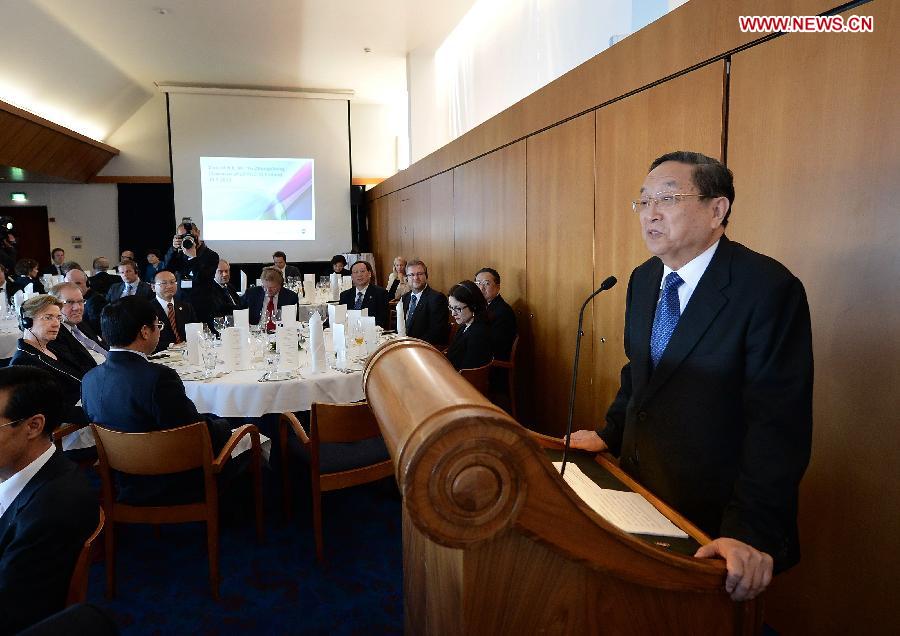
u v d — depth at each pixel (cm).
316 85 1024
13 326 480
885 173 150
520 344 405
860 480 160
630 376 136
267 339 347
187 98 1029
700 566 71
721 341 106
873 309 155
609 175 288
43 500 119
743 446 102
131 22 710
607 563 64
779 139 183
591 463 122
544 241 364
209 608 208
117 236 1121
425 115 839
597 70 294
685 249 112
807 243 174
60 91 862
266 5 661
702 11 216
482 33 680
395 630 195
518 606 64
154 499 212
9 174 947
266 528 268
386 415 65
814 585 174
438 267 615
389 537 259
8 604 112
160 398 205
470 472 54
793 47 177
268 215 1083
